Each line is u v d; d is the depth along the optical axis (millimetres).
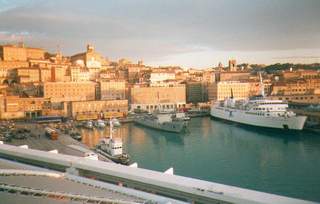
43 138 165000
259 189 93000
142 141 171500
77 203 50438
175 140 173500
